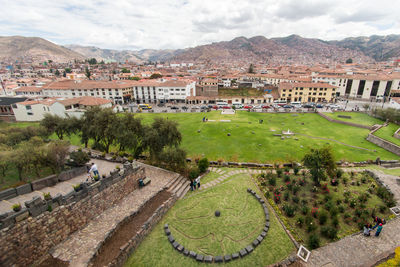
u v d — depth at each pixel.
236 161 40.03
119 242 17.81
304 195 26.38
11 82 149.38
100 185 20.81
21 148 28.70
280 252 18.38
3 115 83.38
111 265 15.79
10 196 20.45
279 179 30.91
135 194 25.05
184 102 117.88
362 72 136.75
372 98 114.81
